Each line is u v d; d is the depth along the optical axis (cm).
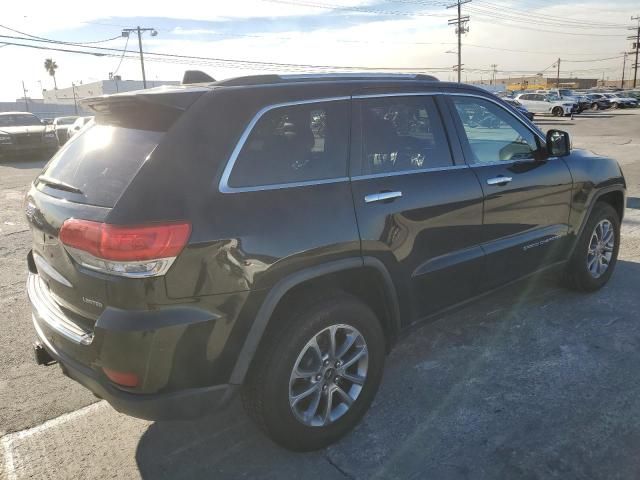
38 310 275
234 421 310
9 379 362
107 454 283
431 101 337
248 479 262
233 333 240
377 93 309
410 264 305
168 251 220
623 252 592
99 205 234
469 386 335
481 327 414
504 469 261
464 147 347
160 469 271
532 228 390
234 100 256
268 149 260
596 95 4994
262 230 243
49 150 1795
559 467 260
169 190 228
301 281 255
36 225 272
